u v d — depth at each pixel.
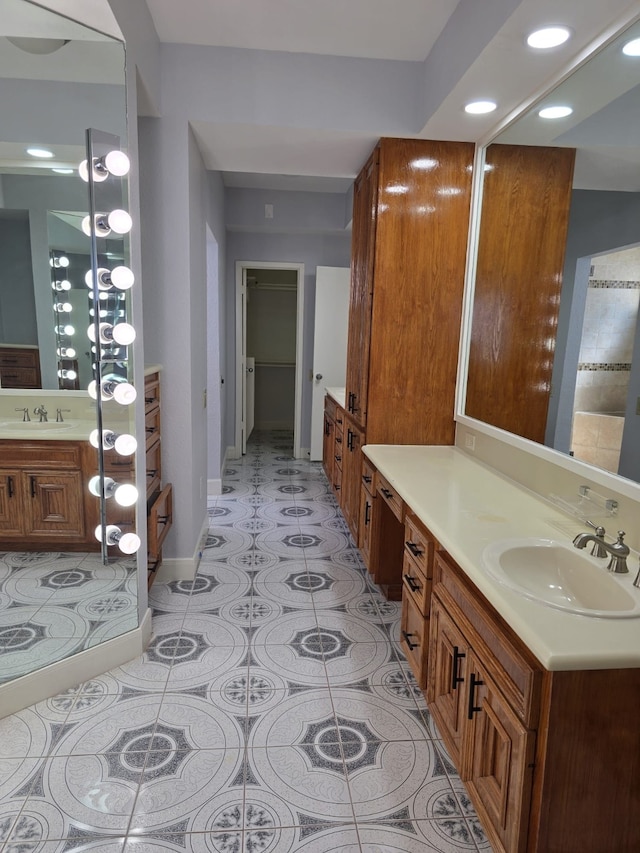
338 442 4.24
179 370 2.83
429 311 2.83
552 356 2.05
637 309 1.59
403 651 2.21
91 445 2.13
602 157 1.77
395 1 2.07
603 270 1.76
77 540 2.18
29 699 1.97
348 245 5.55
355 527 3.37
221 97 2.53
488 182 2.60
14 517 2.14
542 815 1.13
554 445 2.02
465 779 1.48
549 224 2.07
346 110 2.56
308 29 2.32
